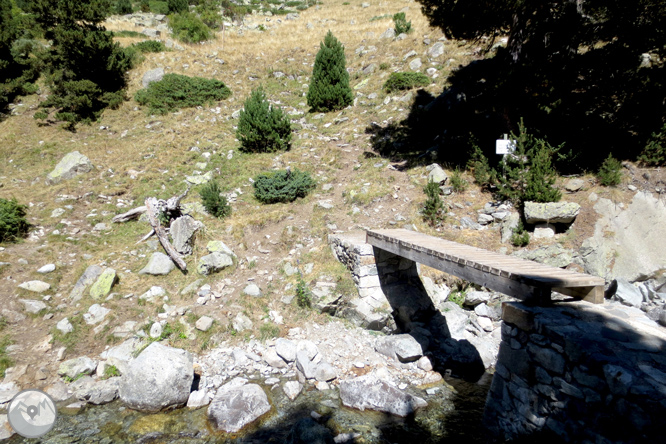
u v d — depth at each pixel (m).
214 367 8.02
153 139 16.98
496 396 5.74
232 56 25.52
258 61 25.23
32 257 10.12
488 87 14.91
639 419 3.79
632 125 11.41
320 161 15.61
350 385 7.10
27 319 8.55
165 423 6.48
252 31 31.36
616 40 11.19
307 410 6.74
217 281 10.00
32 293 9.05
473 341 8.80
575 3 10.97
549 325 4.87
